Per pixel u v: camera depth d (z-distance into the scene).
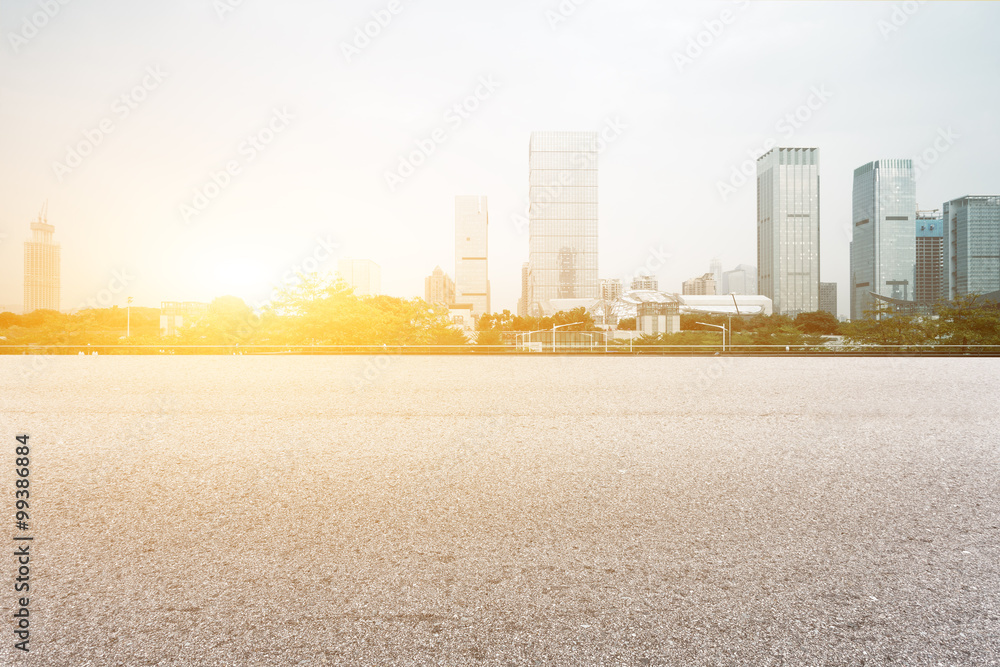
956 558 3.59
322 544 3.80
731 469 5.90
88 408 10.87
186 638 2.68
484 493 5.00
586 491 5.06
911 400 12.36
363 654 2.55
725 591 3.14
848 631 2.74
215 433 8.09
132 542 3.84
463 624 2.80
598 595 3.09
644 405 11.48
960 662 2.51
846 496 4.91
